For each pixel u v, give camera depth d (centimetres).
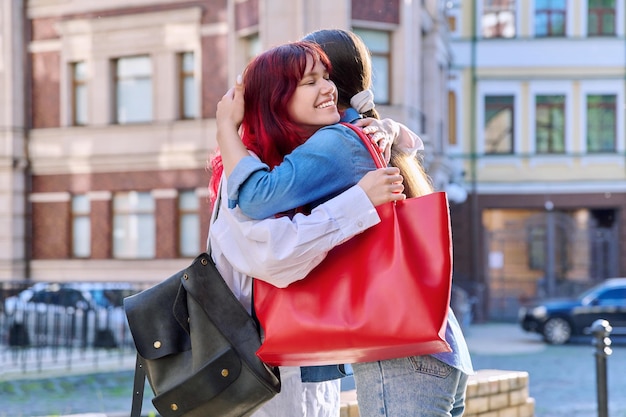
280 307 207
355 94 244
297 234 197
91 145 2064
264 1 1730
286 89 218
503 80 2656
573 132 2645
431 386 208
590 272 2581
